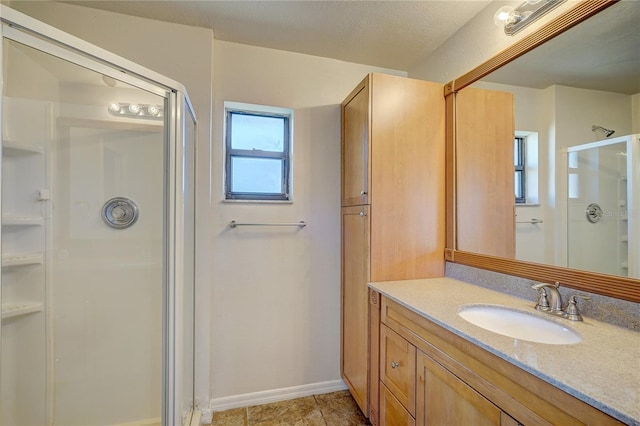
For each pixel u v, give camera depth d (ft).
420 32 5.77
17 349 4.41
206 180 5.78
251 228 6.29
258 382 6.31
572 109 3.75
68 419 4.83
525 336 3.66
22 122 4.14
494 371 2.76
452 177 5.57
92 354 4.99
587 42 3.55
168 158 4.58
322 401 6.38
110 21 5.30
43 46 3.45
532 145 4.28
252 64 6.26
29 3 4.98
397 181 5.44
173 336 4.58
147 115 4.64
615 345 2.73
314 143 6.67
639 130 3.09
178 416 4.57
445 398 3.42
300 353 6.58
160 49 5.53
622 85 3.25
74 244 4.83
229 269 6.15
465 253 5.28
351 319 6.13
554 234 3.96
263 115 6.73
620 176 3.25
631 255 3.12
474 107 5.18
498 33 4.83
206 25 5.64
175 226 4.60
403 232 5.47
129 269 5.09
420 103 5.59
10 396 4.37
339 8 5.09
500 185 4.76
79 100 4.52
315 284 6.68
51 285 4.68
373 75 5.33
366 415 5.38
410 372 4.10
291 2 4.96
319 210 6.71
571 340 3.15
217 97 6.07
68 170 4.69
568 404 2.12
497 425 2.71
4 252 4.17
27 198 4.33
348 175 6.36
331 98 6.77
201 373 5.73
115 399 5.10
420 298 4.33
